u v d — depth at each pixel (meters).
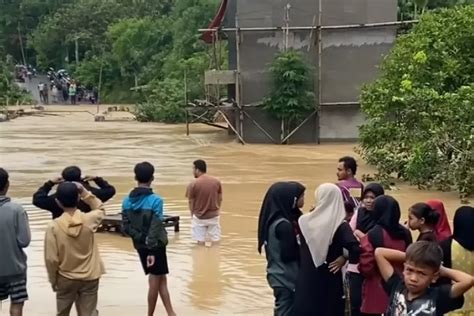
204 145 35.34
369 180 23.27
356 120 36.09
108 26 88.25
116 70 82.50
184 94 50.88
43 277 12.72
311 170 26.11
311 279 7.49
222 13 40.06
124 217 9.92
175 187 22.38
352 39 35.78
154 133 42.56
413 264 5.55
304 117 35.84
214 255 14.23
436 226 7.98
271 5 35.69
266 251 8.21
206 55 57.06
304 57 35.81
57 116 59.44
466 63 24.81
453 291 5.63
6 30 106.69
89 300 8.98
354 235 7.63
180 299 11.42
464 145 20.36
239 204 19.64
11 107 67.31
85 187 9.51
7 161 29.16
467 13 25.28
